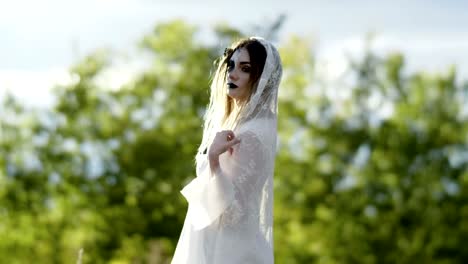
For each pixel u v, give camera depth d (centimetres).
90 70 3381
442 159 3212
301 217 3167
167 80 3303
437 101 3291
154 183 3216
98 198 3234
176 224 3225
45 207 3303
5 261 3288
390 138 3219
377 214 3164
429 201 3156
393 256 3114
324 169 3197
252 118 562
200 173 581
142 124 3303
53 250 3266
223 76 589
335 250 3106
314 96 3300
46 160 3278
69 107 3322
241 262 541
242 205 545
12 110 3319
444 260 3119
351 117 3275
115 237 3238
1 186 3278
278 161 3206
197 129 3247
